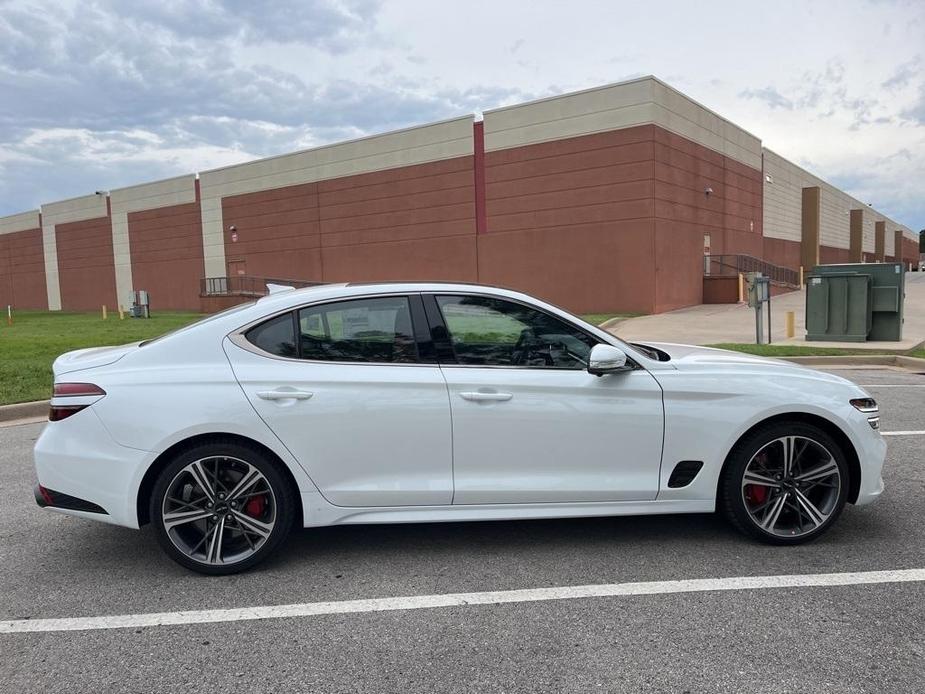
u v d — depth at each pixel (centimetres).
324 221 3216
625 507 400
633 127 2320
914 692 266
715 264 2831
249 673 290
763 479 406
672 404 395
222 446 377
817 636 308
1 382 1034
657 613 333
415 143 2866
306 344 391
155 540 446
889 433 672
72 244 4491
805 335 1549
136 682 285
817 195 4378
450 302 401
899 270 1347
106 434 374
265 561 404
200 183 3731
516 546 420
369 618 334
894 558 391
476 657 298
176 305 3947
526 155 2558
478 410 385
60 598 363
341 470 383
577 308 2481
